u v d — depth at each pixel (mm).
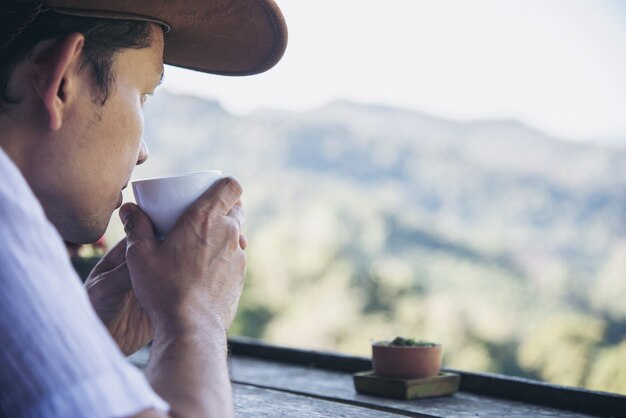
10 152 881
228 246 950
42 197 916
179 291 896
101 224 972
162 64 1036
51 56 872
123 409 648
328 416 1159
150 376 822
